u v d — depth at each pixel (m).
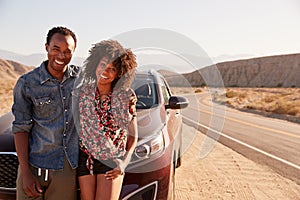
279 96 46.69
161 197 3.70
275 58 117.38
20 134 3.00
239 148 9.84
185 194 5.88
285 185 6.47
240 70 123.88
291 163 8.14
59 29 2.97
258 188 6.27
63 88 3.00
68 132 3.02
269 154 9.12
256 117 21.78
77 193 3.19
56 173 3.02
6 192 3.87
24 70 123.81
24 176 2.96
